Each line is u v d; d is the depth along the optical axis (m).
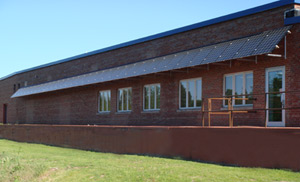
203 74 18.16
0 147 21.77
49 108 32.12
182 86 19.62
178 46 19.91
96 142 18.56
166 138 14.39
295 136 10.24
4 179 11.95
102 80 23.94
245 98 15.67
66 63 30.94
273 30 14.71
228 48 16.06
